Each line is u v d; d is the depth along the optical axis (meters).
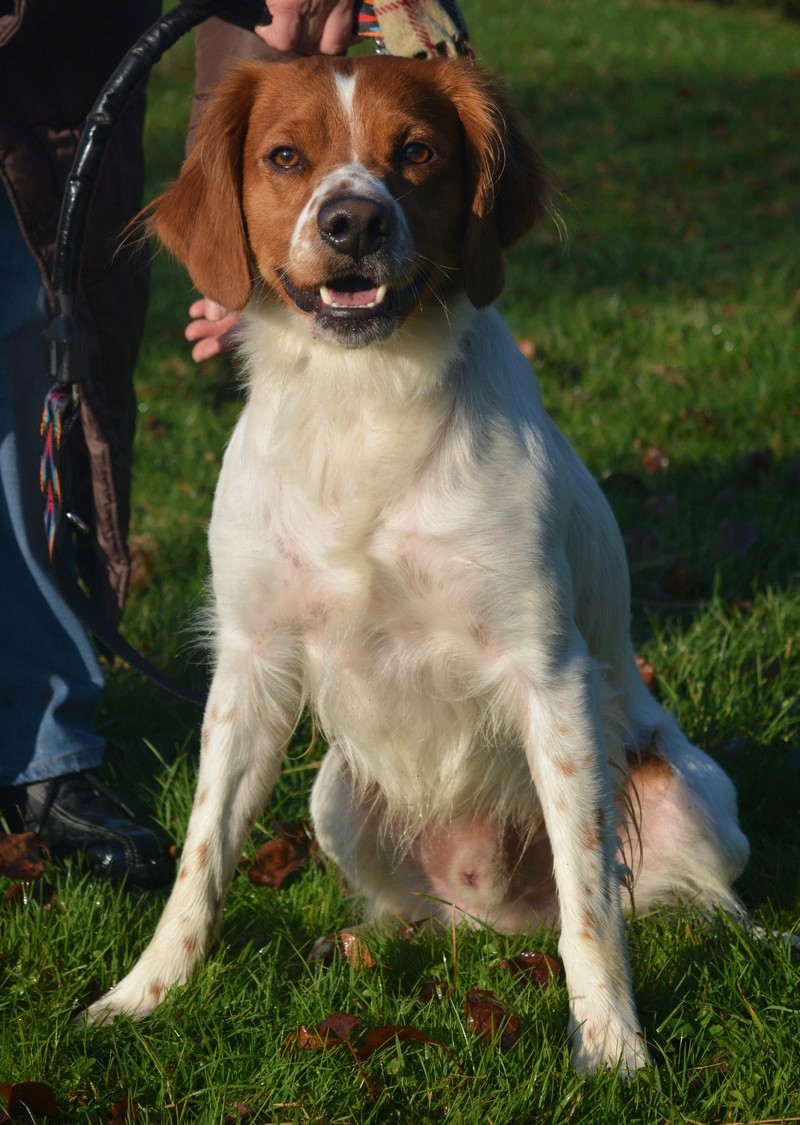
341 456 3.82
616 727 4.29
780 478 7.86
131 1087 3.38
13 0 4.33
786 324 10.74
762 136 19.72
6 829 4.73
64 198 4.10
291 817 4.97
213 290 3.91
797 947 4.00
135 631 6.33
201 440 8.91
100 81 4.62
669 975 3.87
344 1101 3.26
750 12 31.22
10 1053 3.43
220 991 3.74
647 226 14.79
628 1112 3.28
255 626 4.07
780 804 4.91
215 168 3.91
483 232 3.83
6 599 4.71
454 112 3.89
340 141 3.73
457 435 3.78
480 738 4.18
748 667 5.76
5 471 4.62
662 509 7.50
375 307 3.64
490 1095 3.25
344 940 4.05
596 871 3.74
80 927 4.04
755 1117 3.25
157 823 4.90
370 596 3.91
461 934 4.18
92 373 4.82
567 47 26.19
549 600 3.82
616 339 10.60
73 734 4.84
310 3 4.32
